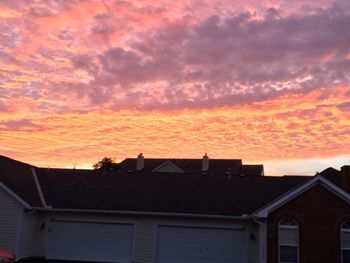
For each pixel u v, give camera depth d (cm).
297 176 2959
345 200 2147
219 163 5550
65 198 2800
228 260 2562
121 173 3094
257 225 2552
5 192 2598
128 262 2639
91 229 2716
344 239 2122
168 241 2636
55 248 2709
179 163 5584
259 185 2873
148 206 2681
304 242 2139
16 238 2533
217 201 2705
